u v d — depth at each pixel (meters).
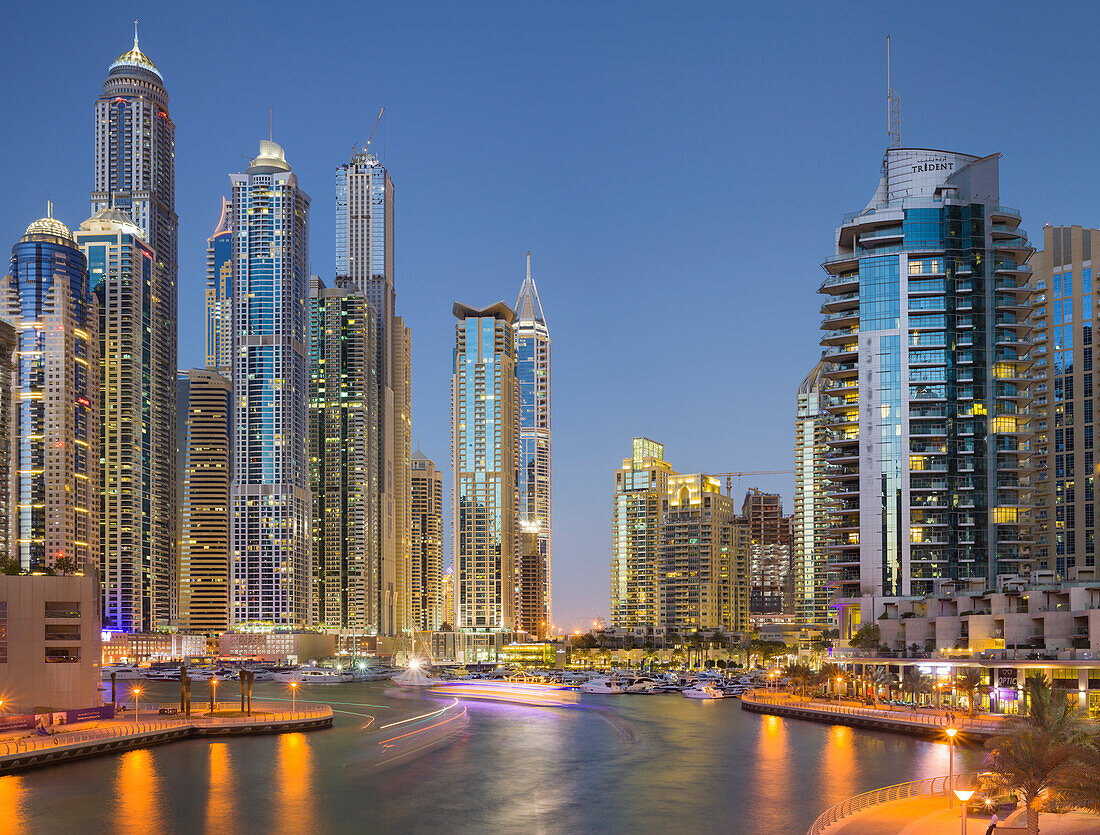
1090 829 83.69
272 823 113.12
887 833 86.50
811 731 187.88
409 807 121.19
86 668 172.25
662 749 169.12
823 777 134.88
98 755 153.00
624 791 129.88
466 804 122.75
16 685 168.50
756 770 143.12
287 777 139.75
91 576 173.88
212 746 167.25
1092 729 104.38
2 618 168.50
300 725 191.25
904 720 177.38
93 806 120.19
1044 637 199.25
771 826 108.31
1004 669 180.25
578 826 110.25
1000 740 83.25
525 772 146.75
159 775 139.38
